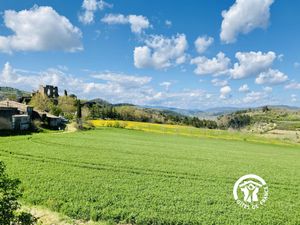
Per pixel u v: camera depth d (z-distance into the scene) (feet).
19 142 179.22
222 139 330.75
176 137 314.96
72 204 69.46
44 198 72.84
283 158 202.28
